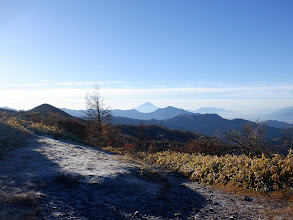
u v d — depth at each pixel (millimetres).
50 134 19969
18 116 26266
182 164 14820
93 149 18516
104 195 7219
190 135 61875
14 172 8203
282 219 5312
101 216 5684
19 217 4680
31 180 7480
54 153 12641
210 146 23469
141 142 36375
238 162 10492
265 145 15789
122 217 5820
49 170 8867
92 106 30641
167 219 6078
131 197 7531
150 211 6602
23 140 14273
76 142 20516
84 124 30844
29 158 10641
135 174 10648
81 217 5410
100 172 9281
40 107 51125
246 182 8922
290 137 15039
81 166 10164
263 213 6148
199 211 6801
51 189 6969
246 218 5945
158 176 11602
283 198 7109
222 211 6715
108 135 29469
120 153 18656
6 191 6180
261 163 9195
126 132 53781
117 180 8578
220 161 11945
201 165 12766
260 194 7906
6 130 14391
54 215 5223
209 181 10867
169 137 55969
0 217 4535
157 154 19172
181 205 7434
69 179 7832
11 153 11125
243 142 16188
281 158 9125
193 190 9672
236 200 7820
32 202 5520
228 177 10180
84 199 6621
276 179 8047
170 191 9641
